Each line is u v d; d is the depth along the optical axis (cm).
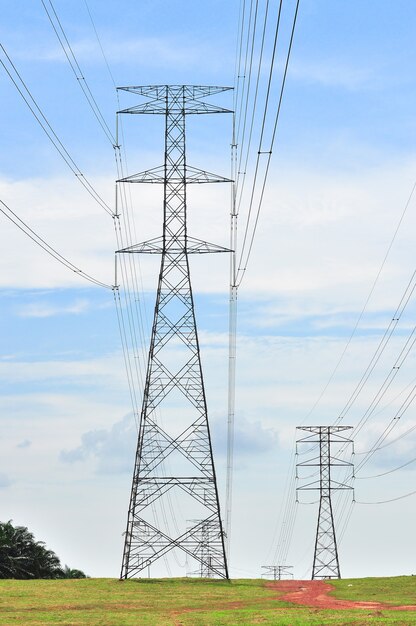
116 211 12825
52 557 16025
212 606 10375
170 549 12862
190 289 12900
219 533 12794
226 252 12850
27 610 9806
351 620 8144
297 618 8512
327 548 16275
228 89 12862
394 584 12619
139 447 12781
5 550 15250
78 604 10425
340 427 16538
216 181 12794
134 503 12825
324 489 16462
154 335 12838
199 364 12838
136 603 10619
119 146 12581
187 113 12950
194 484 12725
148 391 12788
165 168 12950
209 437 12756
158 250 12925
